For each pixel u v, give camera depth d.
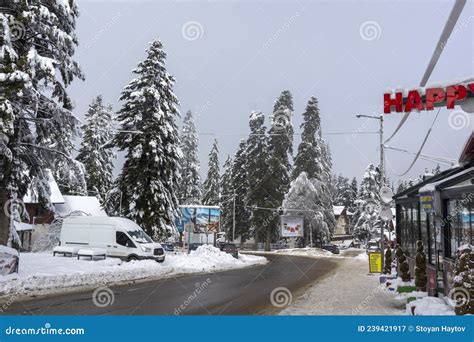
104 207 33.50
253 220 61.03
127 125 32.44
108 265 22.22
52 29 17.92
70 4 19.47
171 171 32.97
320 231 61.88
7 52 15.88
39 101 18.58
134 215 31.64
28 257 22.92
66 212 45.88
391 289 17.44
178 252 46.41
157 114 31.95
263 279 22.31
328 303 14.04
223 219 76.06
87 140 56.62
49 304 13.04
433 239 15.37
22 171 19.22
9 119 15.36
